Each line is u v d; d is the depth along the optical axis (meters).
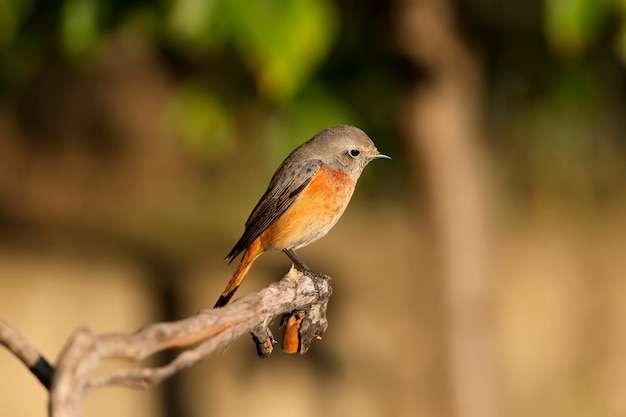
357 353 16.41
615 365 16.47
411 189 11.36
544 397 16.02
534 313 17.12
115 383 3.68
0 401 16.06
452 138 10.48
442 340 10.78
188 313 16.94
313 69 9.34
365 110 10.53
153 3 8.12
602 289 17.34
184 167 18.84
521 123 12.55
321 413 16.16
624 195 17.17
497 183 16.16
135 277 17.61
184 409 15.93
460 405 10.73
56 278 17.72
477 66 10.81
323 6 7.62
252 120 11.41
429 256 10.83
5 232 18.64
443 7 10.00
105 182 19.00
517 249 17.77
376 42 10.11
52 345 16.92
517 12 10.67
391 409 15.66
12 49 10.35
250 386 16.30
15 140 18.81
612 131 14.03
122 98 18.38
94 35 8.27
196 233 18.41
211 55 9.52
